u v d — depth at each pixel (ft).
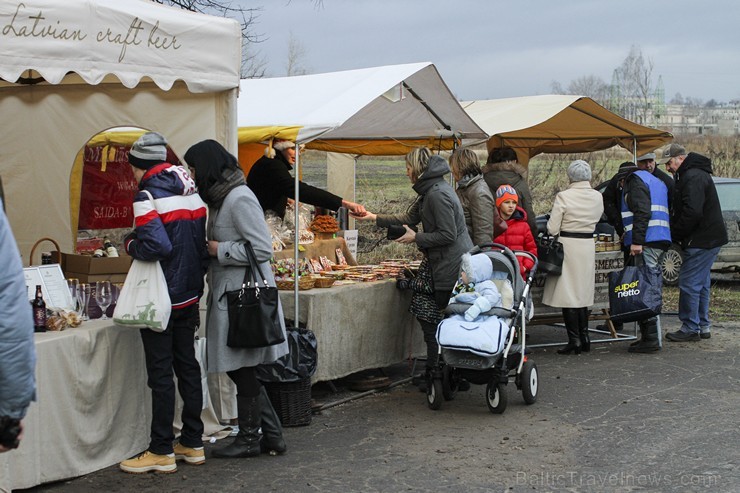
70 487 15.81
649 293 27.71
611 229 40.91
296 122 20.99
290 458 17.84
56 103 21.06
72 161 21.36
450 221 21.48
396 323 24.56
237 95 18.76
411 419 20.99
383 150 31.32
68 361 15.72
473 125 27.89
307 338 20.16
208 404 19.03
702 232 29.71
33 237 22.30
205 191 16.60
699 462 17.51
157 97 19.08
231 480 16.44
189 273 16.30
